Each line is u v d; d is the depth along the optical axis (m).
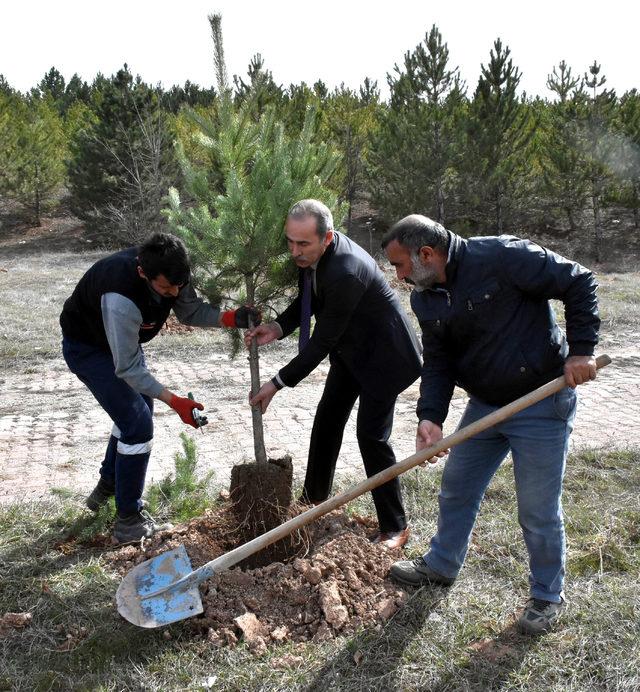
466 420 3.09
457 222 20.72
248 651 2.87
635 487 4.40
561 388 2.71
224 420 6.09
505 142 19.30
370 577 3.26
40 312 10.59
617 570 3.42
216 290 3.48
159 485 4.33
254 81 3.60
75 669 2.79
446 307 2.80
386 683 2.68
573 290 2.66
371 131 20.86
